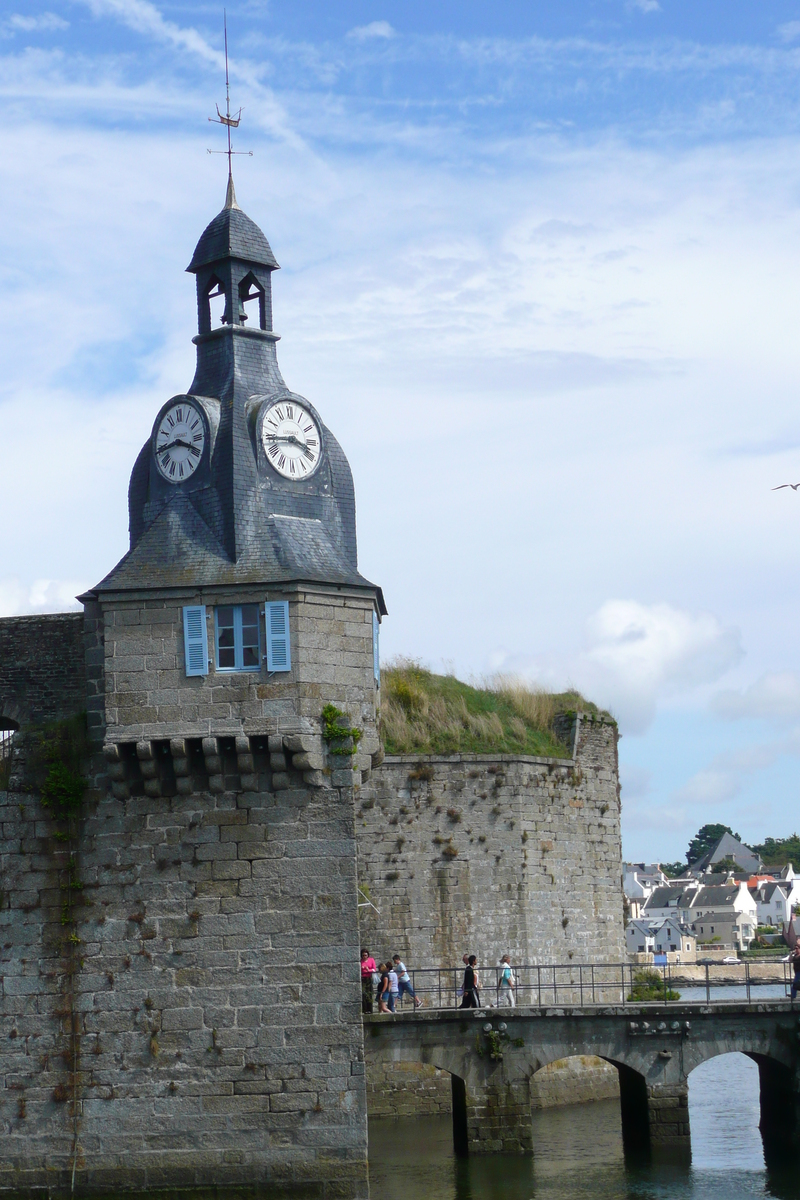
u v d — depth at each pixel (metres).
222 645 32.88
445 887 46.28
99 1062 32.50
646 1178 35.91
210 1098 32.09
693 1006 38.00
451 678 52.09
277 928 32.44
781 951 154.38
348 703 33.31
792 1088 38.09
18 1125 32.47
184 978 32.53
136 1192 31.92
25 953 33.03
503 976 42.34
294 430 35.25
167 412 35.50
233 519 33.62
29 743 33.91
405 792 46.56
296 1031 32.12
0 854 33.47
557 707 51.59
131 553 33.97
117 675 32.84
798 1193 33.81
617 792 52.38
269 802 32.81
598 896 50.41
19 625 35.00
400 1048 37.50
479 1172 36.81
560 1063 48.31
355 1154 31.62
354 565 35.88
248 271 36.44
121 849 33.12
